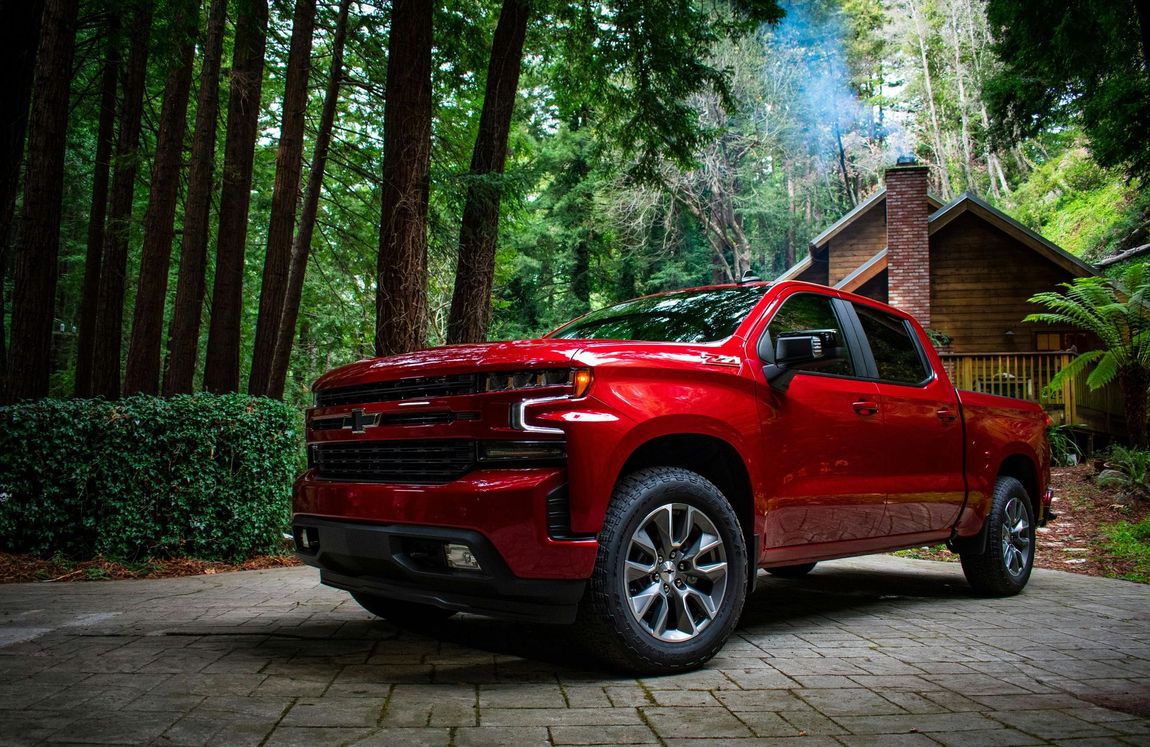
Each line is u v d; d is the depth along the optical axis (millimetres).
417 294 7938
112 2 11180
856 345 4355
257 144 16953
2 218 6402
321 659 3299
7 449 6438
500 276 21031
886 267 18688
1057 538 8516
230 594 5156
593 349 3094
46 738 2230
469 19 11852
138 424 6664
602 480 2900
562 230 30688
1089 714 2662
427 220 8711
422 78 8078
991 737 2406
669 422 3137
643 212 34906
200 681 2891
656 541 3145
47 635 3754
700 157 36875
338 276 19500
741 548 3312
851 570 6742
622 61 10781
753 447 3473
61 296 23391
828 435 3859
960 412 4852
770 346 3789
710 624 3201
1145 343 11766
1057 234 32906
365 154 15062
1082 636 4012
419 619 4102
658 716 2553
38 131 8094
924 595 5402
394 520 3012
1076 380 13180
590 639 2969
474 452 2939
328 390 3648
